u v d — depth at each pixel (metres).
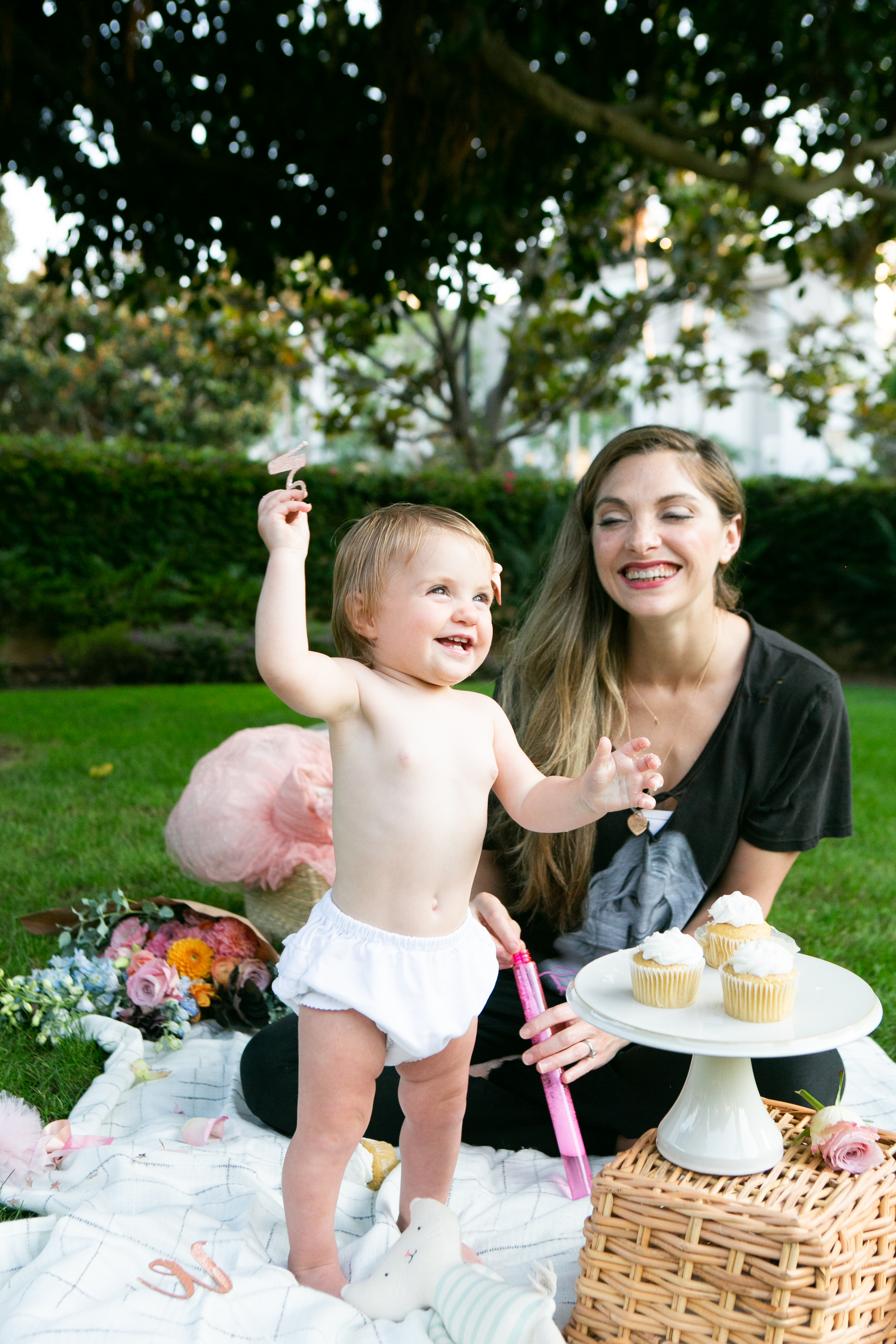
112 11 5.05
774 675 1.98
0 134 5.39
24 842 3.94
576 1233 1.67
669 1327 1.29
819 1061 1.89
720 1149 1.36
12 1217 1.71
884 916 3.44
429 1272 1.41
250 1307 1.37
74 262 6.05
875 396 14.61
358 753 1.45
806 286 6.38
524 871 2.05
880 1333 1.30
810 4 5.17
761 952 1.33
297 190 5.81
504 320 21.23
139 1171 1.75
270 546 1.41
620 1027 1.33
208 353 15.61
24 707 7.43
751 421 26.31
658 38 5.54
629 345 11.94
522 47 5.11
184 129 5.82
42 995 2.42
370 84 5.23
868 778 5.56
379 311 10.42
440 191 5.33
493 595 1.56
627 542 1.88
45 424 19.50
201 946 2.55
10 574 9.21
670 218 11.34
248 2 5.06
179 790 4.84
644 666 2.05
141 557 10.09
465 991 1.43
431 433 12.87
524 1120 2.01
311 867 2.68
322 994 1.39
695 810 1.99
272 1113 1.95
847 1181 1.33
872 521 10.64
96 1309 1.35
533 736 2.06
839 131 5.72
